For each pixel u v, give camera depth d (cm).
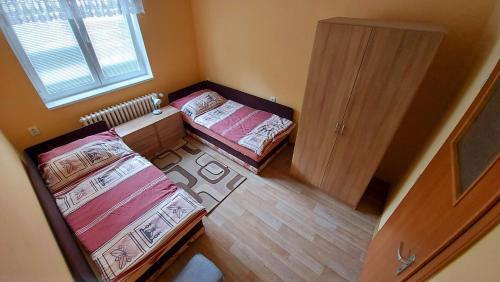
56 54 233
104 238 158
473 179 71
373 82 160
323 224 212
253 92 326
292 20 238
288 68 269
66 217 173
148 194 192
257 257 186
